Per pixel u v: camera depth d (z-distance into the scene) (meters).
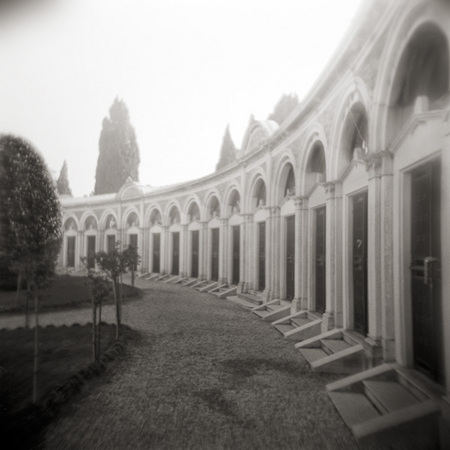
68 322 10.57
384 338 6.05
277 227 13.80
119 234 29.70
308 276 10.91
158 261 27.33
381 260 6.26
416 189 5.67
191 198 23.62
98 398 5.45
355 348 6.74
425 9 4.96
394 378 5.59
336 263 8.62
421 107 5.23
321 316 10.00
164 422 4.73
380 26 6.21
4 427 4.30
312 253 10.83
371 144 6.47
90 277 7.05
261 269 16.09
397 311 5.83
